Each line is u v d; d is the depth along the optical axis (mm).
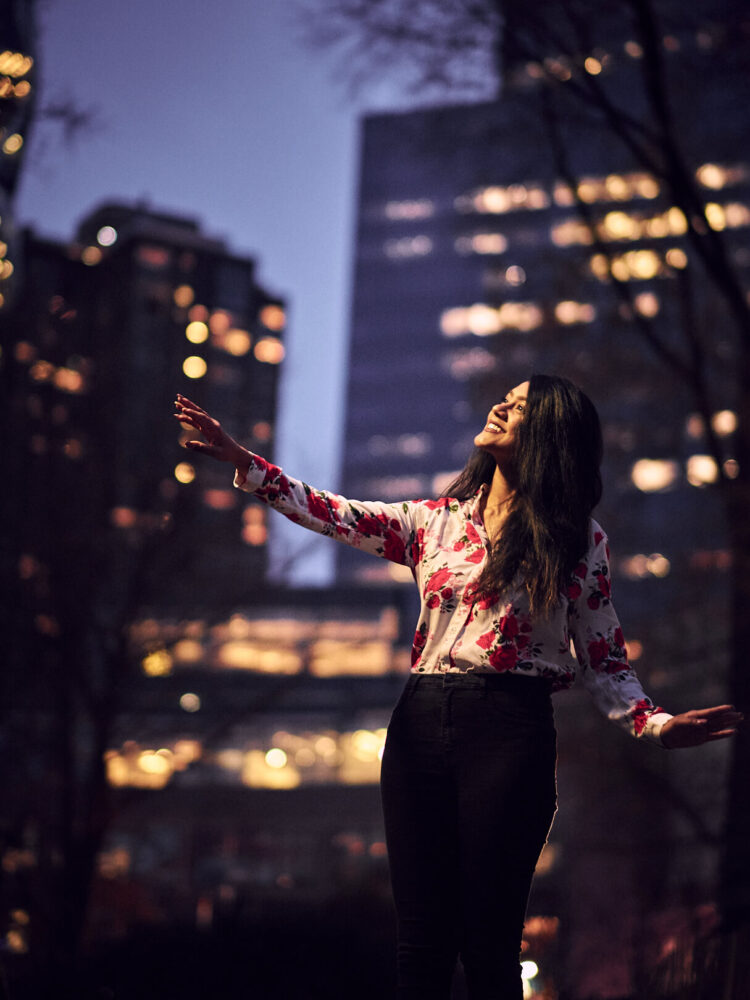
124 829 30297
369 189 94562
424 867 2221
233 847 43469
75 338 15523
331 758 49781
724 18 8711
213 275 57969
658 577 13039
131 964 5797
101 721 14375
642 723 2381
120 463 15492
